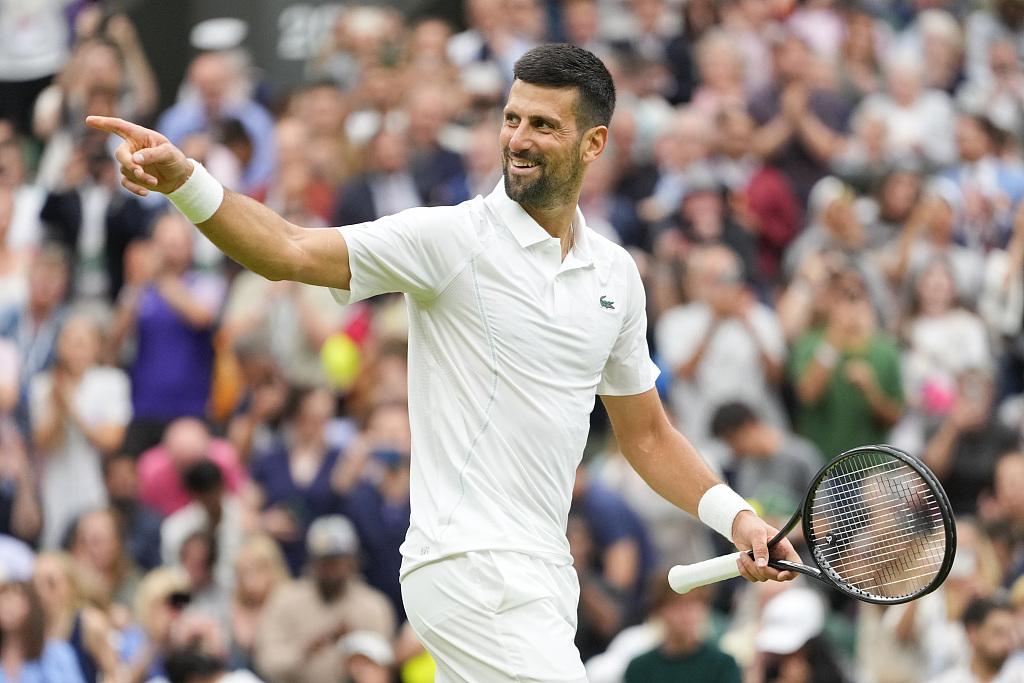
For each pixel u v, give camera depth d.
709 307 17.27
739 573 6.91
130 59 22.22
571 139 6.39
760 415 16.45
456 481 6.40
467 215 6.44
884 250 19.81
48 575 13.22
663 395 17.05
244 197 5.98
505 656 6.29
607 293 6.65
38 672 12.88
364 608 13.80
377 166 19.06
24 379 17.16
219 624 14.12
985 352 18.62
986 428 16.64
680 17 24.05
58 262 17.89
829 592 14.46
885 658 13.47
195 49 23.25
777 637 12.65
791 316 18.16
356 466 15.18
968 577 13.46
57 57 23.22
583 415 6.60
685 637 12.34
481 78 21.59
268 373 16.62
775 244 20.27
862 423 17.12
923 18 25.00
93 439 16.50
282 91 23.00
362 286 6.26
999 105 25.00
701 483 7.20
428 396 6.50
